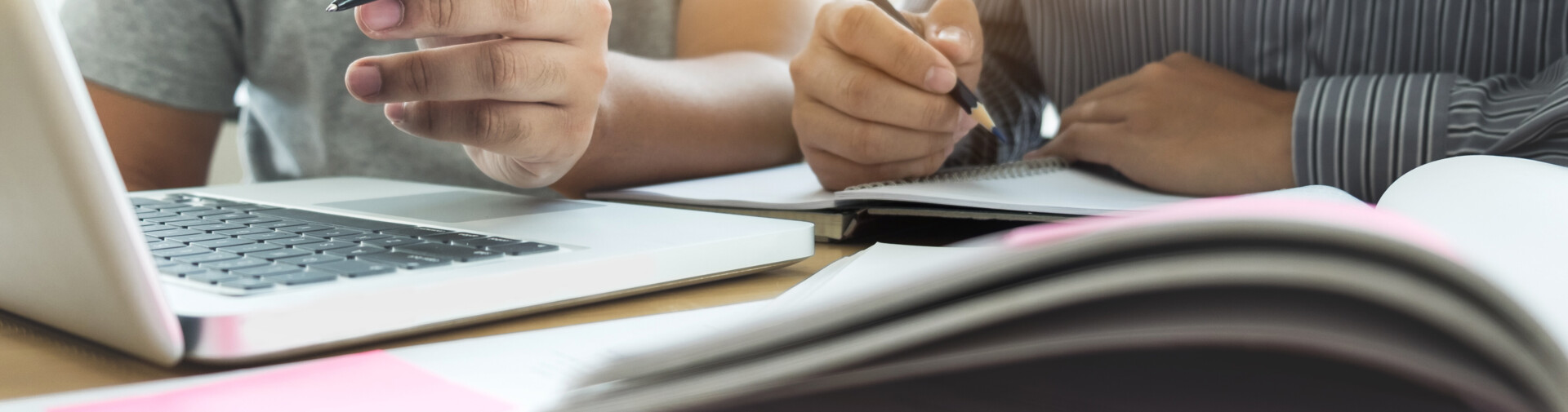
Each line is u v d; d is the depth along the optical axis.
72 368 0.27
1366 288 0.16
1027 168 0.72
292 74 1.00
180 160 1.00
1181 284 0.18
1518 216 0.26
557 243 0.38
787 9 1.08
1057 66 1.00
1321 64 0.79
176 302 0.28
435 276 0.31
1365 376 0.19
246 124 1.08
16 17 0.21
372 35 0.41
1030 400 0.20
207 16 0.98
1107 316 0.19
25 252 0.26
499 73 0.45
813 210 0.56
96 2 0.94
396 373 0.25
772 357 0.20
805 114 0.67
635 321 0.32
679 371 0.20
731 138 0.80
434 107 0.47
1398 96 0.64
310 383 0.24
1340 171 0.64
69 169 0.23
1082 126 0.76
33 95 0.22
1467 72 0.73
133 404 0.22
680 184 0.72
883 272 0.35
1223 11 0.83
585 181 0.69
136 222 0.25
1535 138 0.58
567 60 0.49
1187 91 0.74
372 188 0.64
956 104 0.64
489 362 0.26
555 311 0.35
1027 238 0.21
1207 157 0.67
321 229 0.42
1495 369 0.16
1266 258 0.17
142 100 0.94
